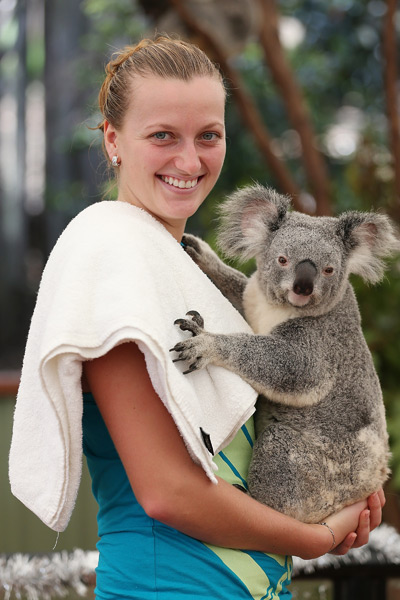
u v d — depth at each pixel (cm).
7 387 436
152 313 164
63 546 425
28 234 1209
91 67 925
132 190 196
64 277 169
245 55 880
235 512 173
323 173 602
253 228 261
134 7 802
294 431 226
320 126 905
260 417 235
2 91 1262
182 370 180
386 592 284
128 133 190
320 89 945
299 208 589
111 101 194
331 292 243
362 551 283
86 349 162
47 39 1065
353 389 238
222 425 184
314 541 190
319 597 294
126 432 167
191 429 164
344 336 245
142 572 172
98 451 184
